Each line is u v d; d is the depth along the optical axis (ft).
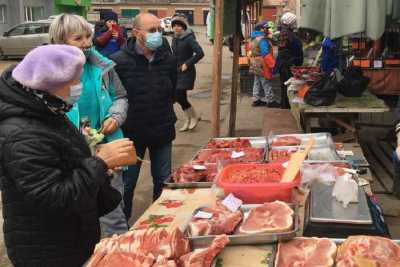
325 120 24.12
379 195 18.43
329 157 12.76
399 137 12.53
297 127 22.85
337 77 22.77
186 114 30.27
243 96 42.39
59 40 11.19
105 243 7.66
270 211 8.74
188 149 26.66
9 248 8.11
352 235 8.14
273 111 27.02
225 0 23.17
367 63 25.75
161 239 7.54
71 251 8.15
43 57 7.38
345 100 20.52
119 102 12.75
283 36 33.42
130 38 14.64
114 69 13.29
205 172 11.76
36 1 112.68
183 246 7.58
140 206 19.03
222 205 9.16
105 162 7.89
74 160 7.86
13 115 7.41
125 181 14.96
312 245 7.78
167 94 15.06
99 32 21.35
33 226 7.92
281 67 33.30
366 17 17.25
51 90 7.50
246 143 14.78
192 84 29.40
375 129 26.81
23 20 106.32
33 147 7.26
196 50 28.68
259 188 9.49
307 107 19.42
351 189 9.02
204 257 7.25
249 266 7.39
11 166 7.25
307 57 39.88
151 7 223.92
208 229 8.20
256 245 7.99
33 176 7.22
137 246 7.45
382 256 7.25
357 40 27.91
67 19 11.13
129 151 8.14
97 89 11.98
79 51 7.75
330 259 7.35
